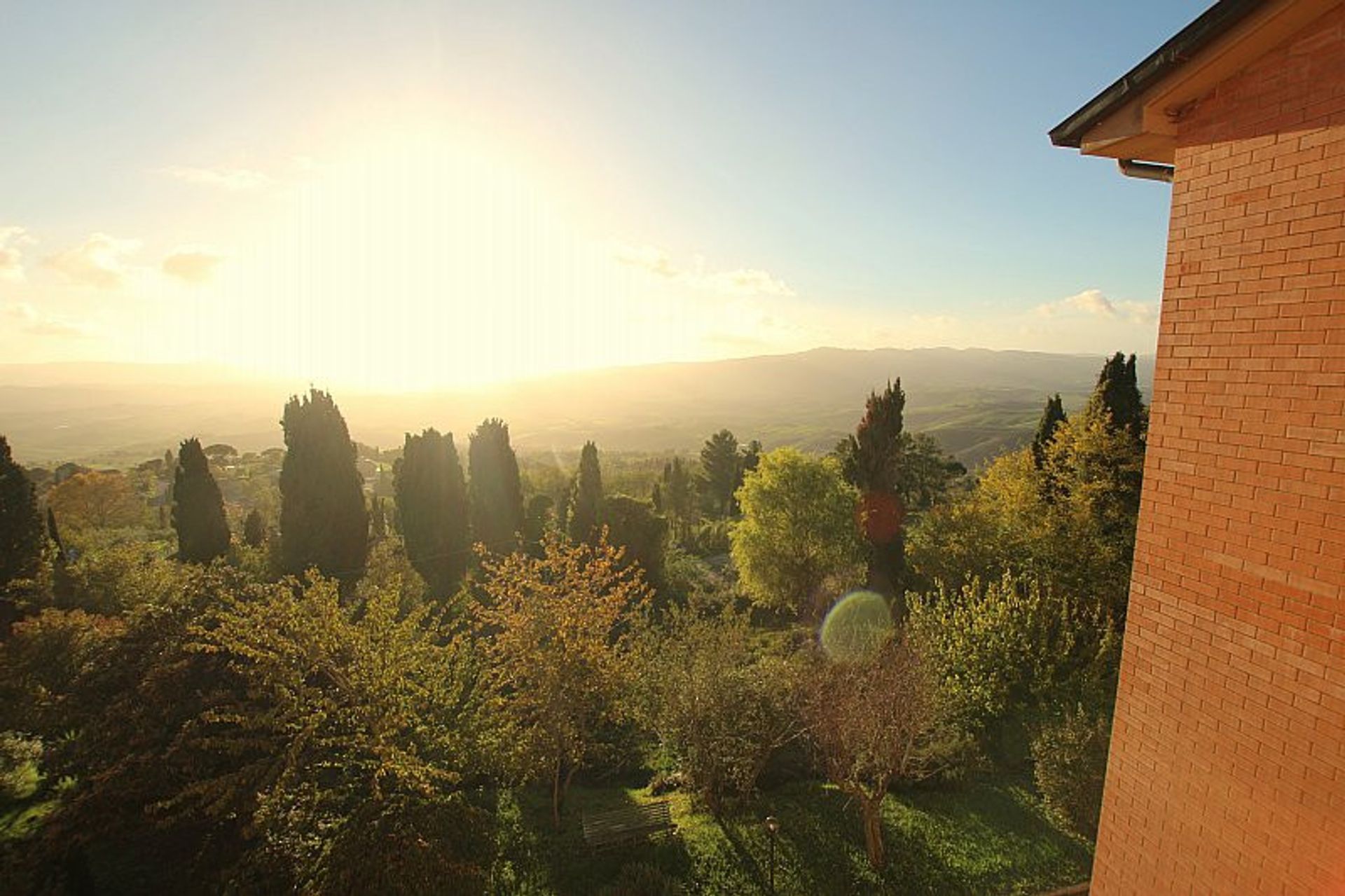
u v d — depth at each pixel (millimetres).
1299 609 3254
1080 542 20391
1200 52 3352
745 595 31484
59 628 16094
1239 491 3539
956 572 23766
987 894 11555
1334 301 3041
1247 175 3408
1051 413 28422
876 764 12320
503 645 13664
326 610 12297
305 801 10805
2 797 12828
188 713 11656
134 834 11133
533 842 12969
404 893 10172
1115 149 4137
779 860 12531
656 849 12742
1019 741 15852
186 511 28547
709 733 14328
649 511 31000
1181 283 3824
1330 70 3010
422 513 27594
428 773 11492
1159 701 4074
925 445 41281
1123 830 4328
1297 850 3289
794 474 28562
